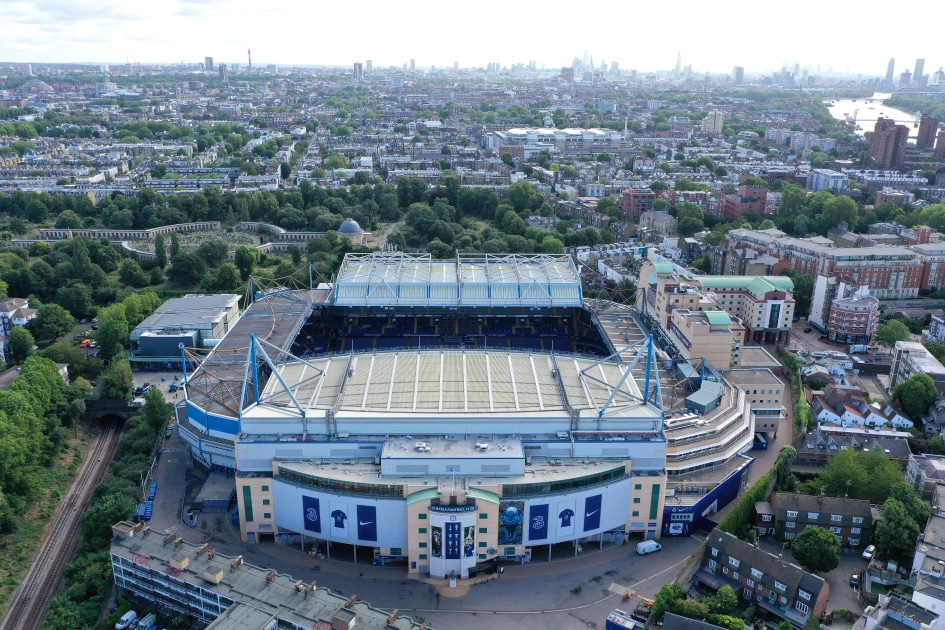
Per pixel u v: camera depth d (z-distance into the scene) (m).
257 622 183.38
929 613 191.38
